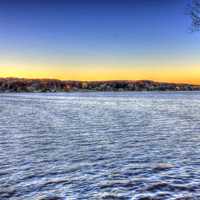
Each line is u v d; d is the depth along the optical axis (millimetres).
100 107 64000
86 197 9945
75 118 38656
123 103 80312
